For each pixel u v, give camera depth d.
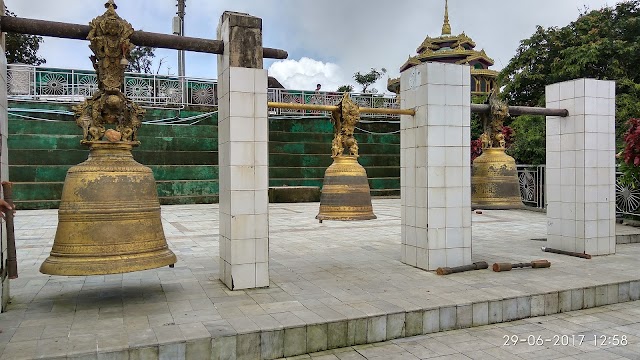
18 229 10.44
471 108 6.67
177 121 18.17
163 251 4.66
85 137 4.62
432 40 24.34
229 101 5.23
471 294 5.07
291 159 20.11
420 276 5.92
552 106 7.79
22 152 15.62
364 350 4.19
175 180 17.67
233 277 5.21
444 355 4.09
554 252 7.51
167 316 4.29
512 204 6.49
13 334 3.81
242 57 5.29
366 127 21.55
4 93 4.69
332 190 6.26
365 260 6.96
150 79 18.17
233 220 5.23
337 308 4.55
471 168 6.88
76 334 3.81
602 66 15.62
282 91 20.31
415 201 6.48
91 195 4.35
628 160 9.74
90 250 4.28
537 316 5.11
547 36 16.69
